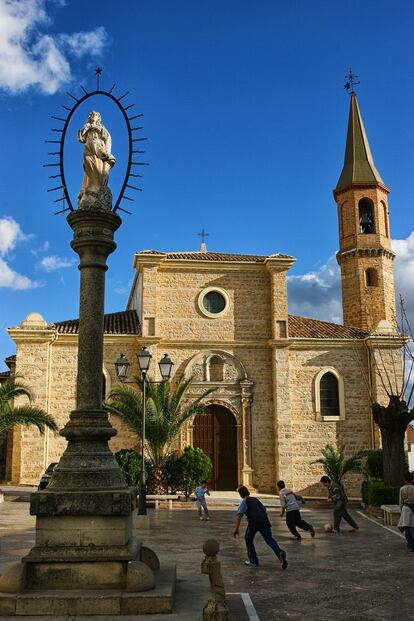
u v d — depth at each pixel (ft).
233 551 44.27
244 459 101.60
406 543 48.19
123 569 24.85
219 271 108.99
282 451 100.73
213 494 95.86
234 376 104.99
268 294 109.40
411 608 28.04
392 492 70.08
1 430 82.43
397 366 106.22
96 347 28.66
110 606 23.25
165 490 83.51
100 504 25.44
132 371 101.96
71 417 28.14
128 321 110.52
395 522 61.41
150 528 57.88
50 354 101.09
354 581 33.86
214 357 105.70
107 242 29.63
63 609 23.11
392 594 30.78
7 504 77.56
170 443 86.74
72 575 24.67
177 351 104.73
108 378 101.30
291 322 116.88
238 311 108.06
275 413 102.83
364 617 26.53
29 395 86.69
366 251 126.11
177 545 46.70
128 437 99.25
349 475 103.19
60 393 100.17
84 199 30.14
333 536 52.80
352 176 131.23
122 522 25.61
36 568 24.70
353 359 107.96
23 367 98.58
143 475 58.54
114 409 84.48
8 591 23.90
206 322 106.73
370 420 105.60
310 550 44.80
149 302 103.76
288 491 51.72
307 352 107.76
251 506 39.32
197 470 84.94
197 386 103.30
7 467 105.60
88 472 26.37
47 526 25.43
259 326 107.86
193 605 24.85
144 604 23.39
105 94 32.91
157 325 103.45
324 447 104.06
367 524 62.44
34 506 25.34
